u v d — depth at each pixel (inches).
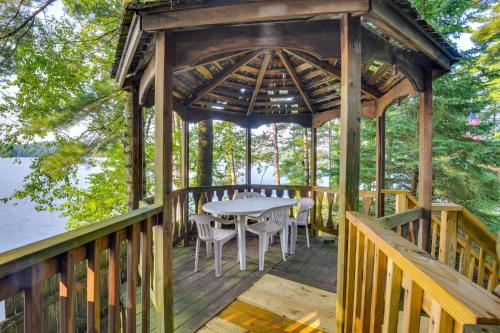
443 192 247.1
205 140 266.1
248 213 128.9
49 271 42.5
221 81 150.7
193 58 84.9
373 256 57.2
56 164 223.1
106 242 56.0
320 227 197.0
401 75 124.7
